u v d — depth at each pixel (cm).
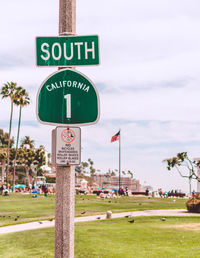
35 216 2025
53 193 5591
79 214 2045
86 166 13612
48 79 400
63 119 397
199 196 2111
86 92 400
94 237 1135
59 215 372
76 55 407
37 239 1105
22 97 6681
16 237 1151
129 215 1828
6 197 4078
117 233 1230
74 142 393
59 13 413
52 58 407
